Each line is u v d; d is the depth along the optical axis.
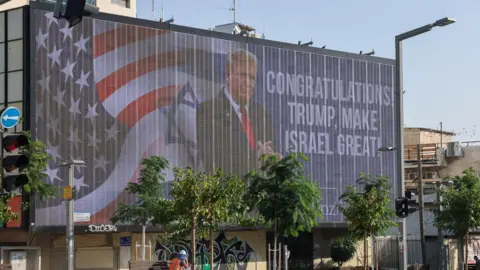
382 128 49.84
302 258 47.44
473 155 71.75
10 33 38.00
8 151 13.22
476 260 49.41
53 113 37.72
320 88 47.00
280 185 32.53
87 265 38.88
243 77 43.78
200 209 27.59
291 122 45.53
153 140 40.34
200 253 42.47
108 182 38.75
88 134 38.50
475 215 43.81
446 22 28.77
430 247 49.66
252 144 43.81
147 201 35.94
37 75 37.53
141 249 37.19
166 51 41.16
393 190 49.72
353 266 48.56
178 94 41.38
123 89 39.72
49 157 32.62
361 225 36.41
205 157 42.00
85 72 38.72
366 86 49.28
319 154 46.62
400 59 31.52
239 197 31.36
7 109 15.77
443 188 48.38
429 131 79.06
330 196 46.84
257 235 44.75
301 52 46.31
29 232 36.19
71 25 10.99
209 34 42.69
